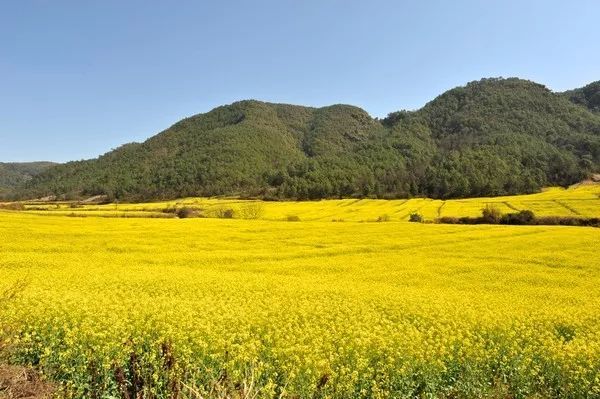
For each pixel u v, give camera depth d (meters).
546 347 12.17
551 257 34.22
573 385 10.29
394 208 79.69
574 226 53.62
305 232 45.75
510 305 19.69
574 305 20.77
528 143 164.62
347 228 48.81
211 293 19.80
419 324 15.39
